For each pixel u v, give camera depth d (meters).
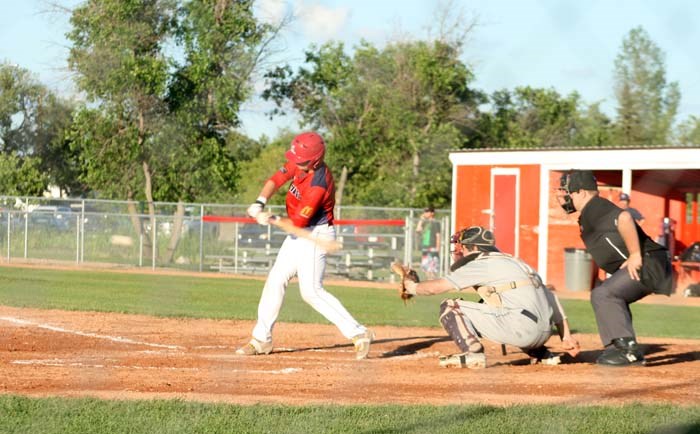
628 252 22.53
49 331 28.09
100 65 82.50
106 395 17.30
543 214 64.44
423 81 108.00
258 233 70.62
